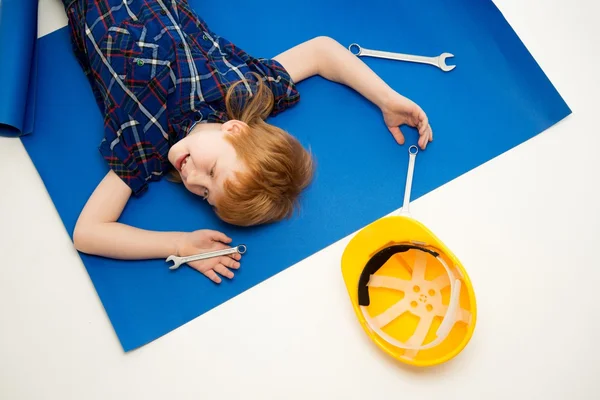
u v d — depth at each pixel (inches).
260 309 40.3
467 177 43.5
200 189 39.4
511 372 38.6
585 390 38.4
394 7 47.9
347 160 43.9
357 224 42.4
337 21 47.4
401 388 38.3
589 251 41.6
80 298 40.4
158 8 42.1
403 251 39.0
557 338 39.4
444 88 45.8
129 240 39.9
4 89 41.8
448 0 48.0
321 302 40.4
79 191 42.8
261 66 42.8
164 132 41.4
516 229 42.1
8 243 41.4
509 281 40.8
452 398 38.1
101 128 44.4
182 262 40.6
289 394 38.3
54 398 38.0
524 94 45.6
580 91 45.8
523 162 43.9
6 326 39.4
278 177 38.8
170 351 39.3
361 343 39.3
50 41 46.4
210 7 47.4
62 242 41.6
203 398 38.2
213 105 41.6
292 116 44.7
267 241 41.9
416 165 43.8
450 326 36.6
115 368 38.8
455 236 41.9
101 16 42.2
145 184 42.5
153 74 40.6
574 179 43.4
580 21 47.6
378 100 43.6
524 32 47.4
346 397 38.2
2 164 43.2
